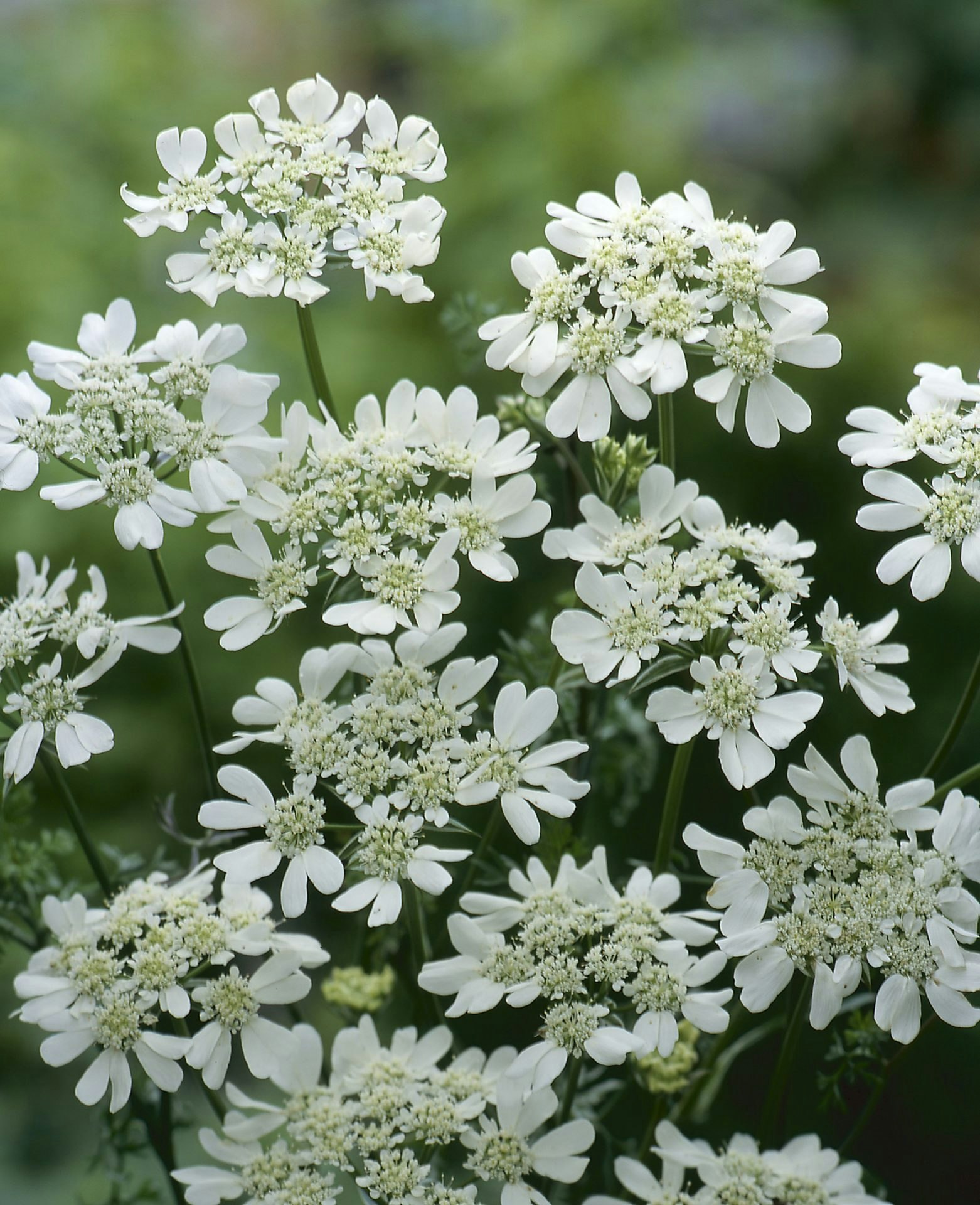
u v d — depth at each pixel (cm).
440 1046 84
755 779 82
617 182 85
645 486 84
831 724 108
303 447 84
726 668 83
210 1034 82
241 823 83
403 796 83
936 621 109
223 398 84
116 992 82
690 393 110
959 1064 104
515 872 83
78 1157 104
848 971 81
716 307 84
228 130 85
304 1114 83
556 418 84
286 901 82
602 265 84
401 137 85
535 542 106
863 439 84
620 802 103
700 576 83
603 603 83
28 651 84
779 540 85
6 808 89
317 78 86
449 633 83
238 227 85
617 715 93
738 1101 102
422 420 85
